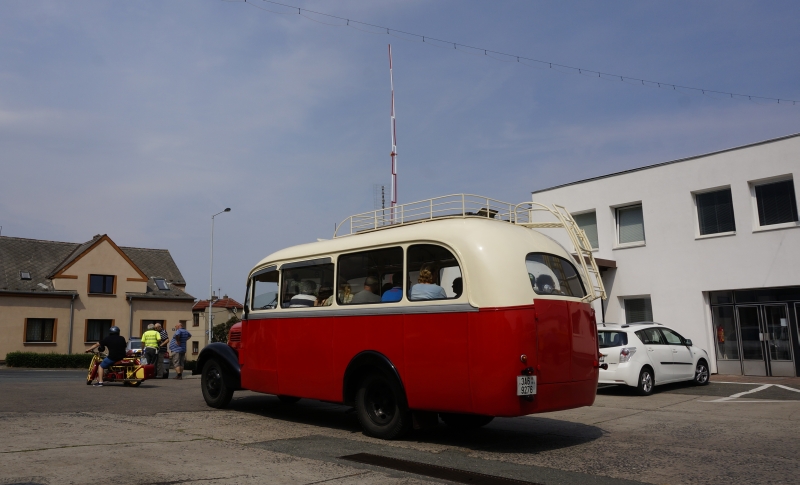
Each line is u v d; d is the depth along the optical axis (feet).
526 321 22.99
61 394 41.32
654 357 46.83
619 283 66.85
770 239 57.26
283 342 31.27
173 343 67.97
